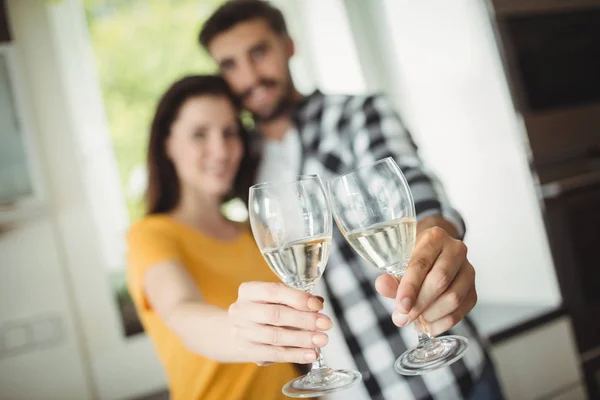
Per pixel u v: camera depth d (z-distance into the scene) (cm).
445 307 65
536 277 176
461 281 66
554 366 161
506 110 173
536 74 177
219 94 134
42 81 180
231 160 137
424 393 116
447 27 186
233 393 109
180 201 136
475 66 180
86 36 197
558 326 165
